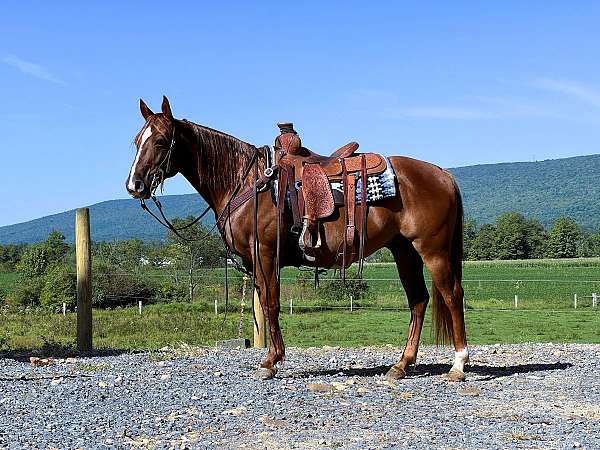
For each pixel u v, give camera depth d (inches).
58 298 840.3
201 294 904.9
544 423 190.7
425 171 240.8
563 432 181.5
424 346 350.6
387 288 1159.6
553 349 325.7
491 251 2741.1
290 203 231.9
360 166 234.1
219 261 995.3
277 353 246.5
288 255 239.3
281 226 232.4
